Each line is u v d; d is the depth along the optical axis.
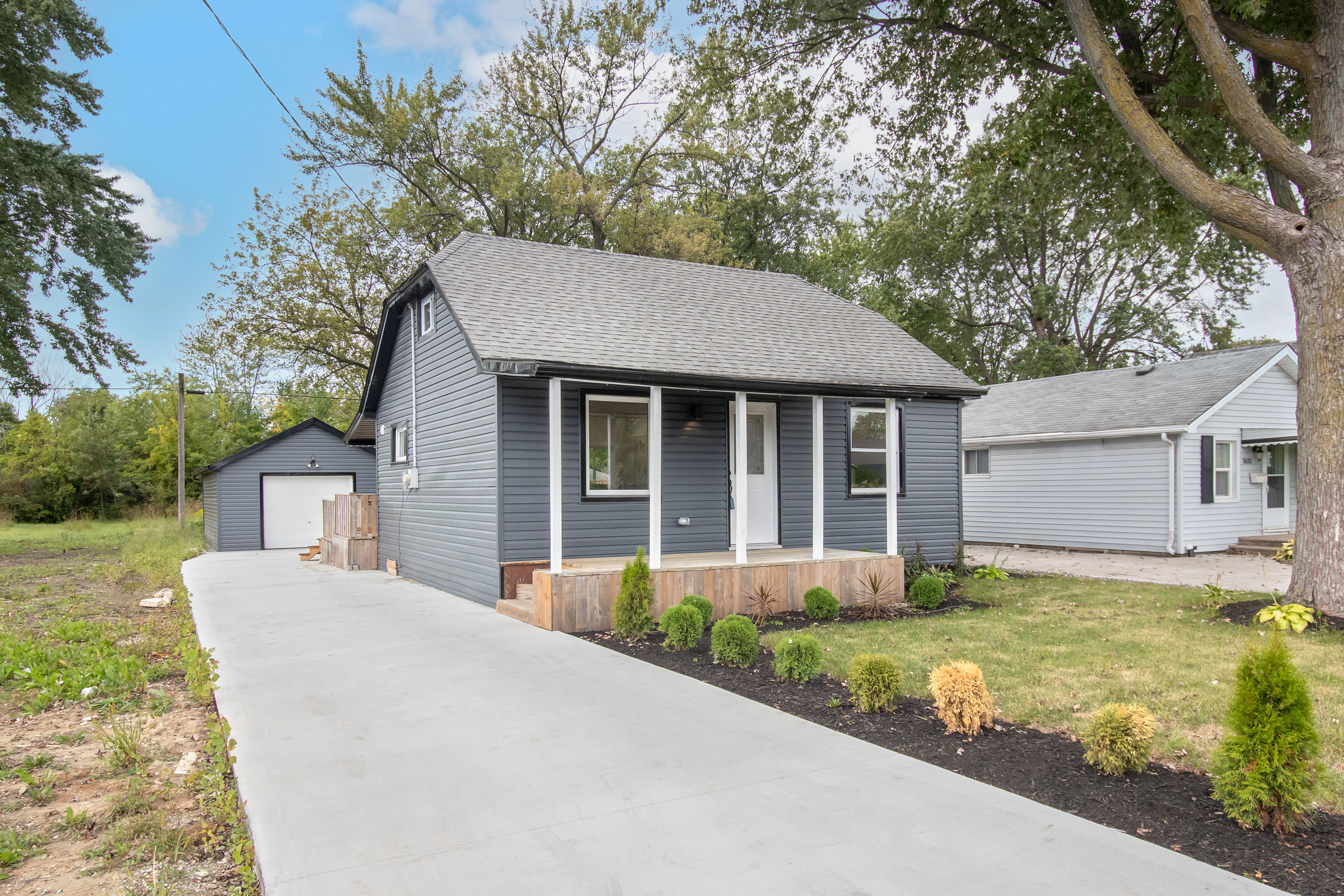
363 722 5.10
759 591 9.25
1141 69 10.95
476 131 26.20
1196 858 3.15
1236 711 3.54
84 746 4.84
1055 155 12.62
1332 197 8.20
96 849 3.41
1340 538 8.12
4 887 3.06
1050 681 5.96
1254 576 12.93
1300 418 8.55
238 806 3.75
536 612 8.48
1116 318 31.31
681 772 4.17
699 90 13.48
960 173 13.57
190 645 6.89
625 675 6.33
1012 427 19.62
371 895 2.88
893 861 3.13
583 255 13.41
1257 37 9.00
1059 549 18.59
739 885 2.94
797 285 15.42
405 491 13.91
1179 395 17.34
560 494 8.49
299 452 22.44
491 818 3.59
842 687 5.90
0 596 11.31
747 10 11.85
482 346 8.81
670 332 10.97
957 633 8.00
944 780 4.03
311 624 8.71
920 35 11.75
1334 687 5.68
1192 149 11.21
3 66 15.16
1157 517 16.45
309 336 24.38
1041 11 11.43
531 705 5.46
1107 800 3.75
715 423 11.24
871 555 10.55
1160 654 6.82
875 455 13.13
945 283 33.16
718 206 29.53
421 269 11.63
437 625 8.57
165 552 16.16
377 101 25.09
